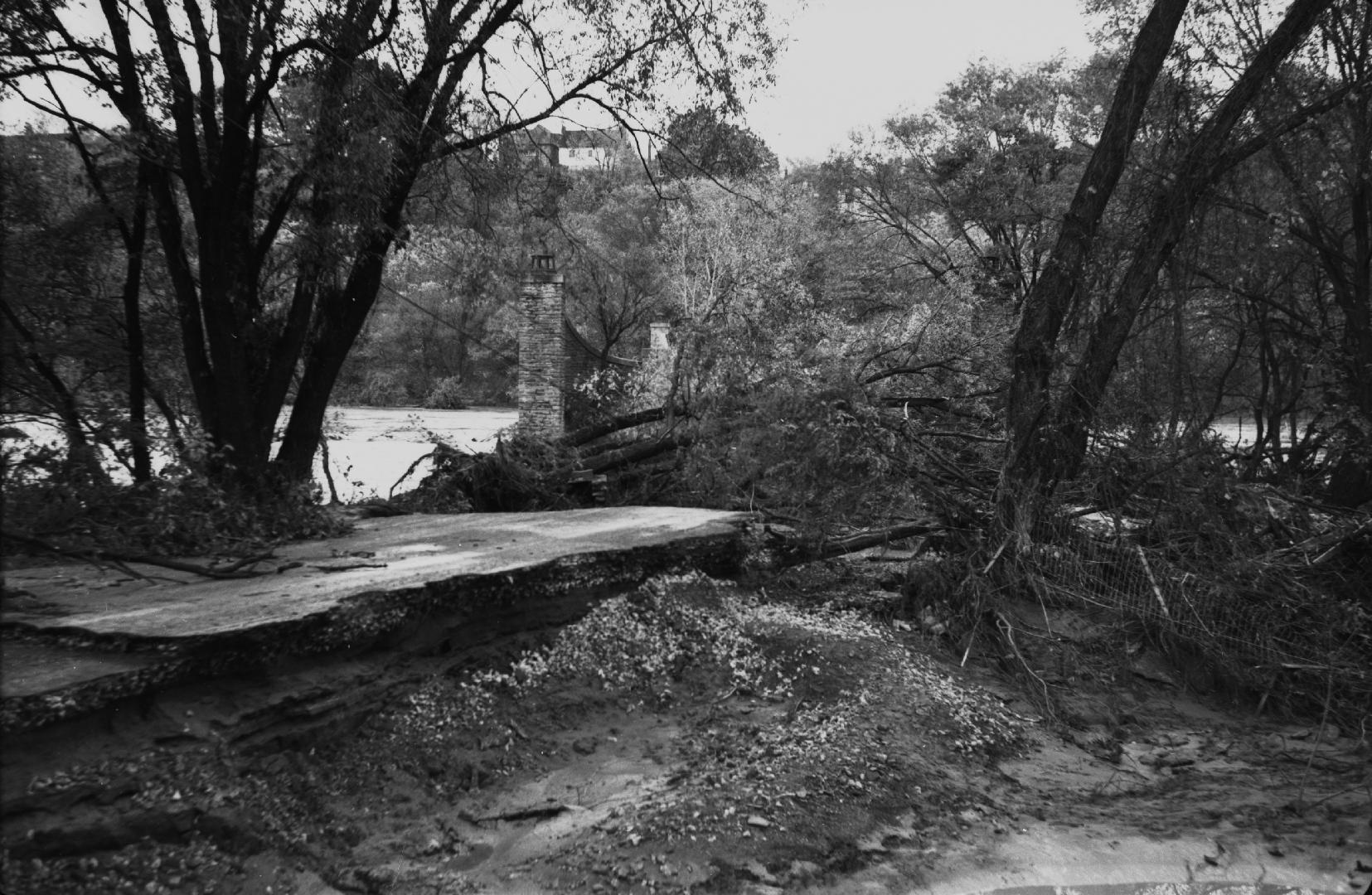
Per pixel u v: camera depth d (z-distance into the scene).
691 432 11.10
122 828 3.62
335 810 4.31
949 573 8.23
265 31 8.35
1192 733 6.71
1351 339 11.81
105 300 9.59
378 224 8.99
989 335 12.66
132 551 6.29
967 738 6.04
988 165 24.50
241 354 8.68
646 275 34.69
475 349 49.81
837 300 26.27
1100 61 18.41
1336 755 6.32
